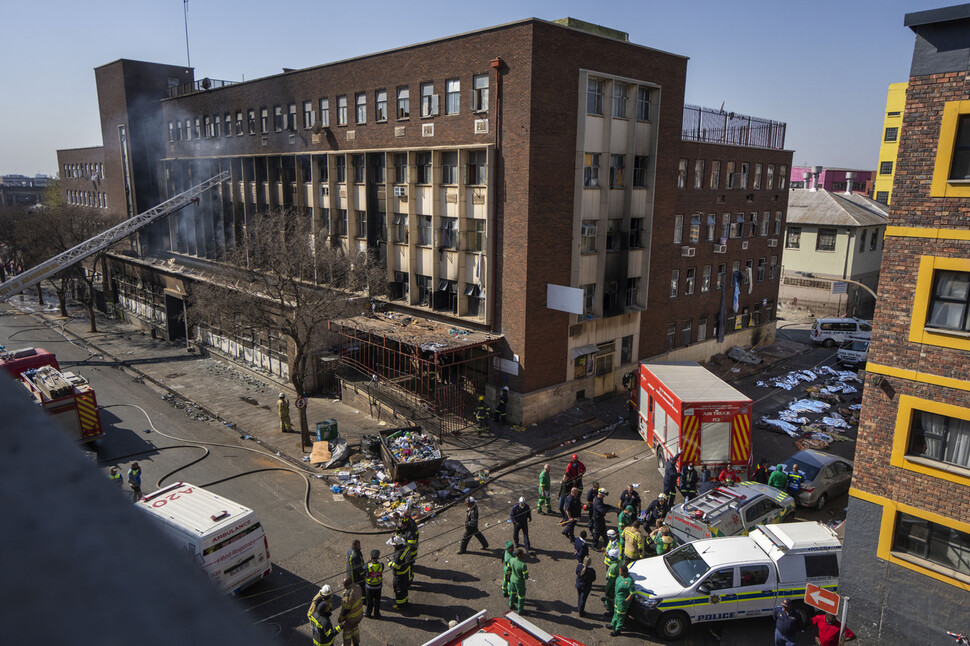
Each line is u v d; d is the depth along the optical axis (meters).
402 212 33.78
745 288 44.47
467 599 17.33
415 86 31.84
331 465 25.19
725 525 19.06
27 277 40.62
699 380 25.88
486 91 28.61
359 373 34.06
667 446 24.34
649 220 33.69
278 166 42.06
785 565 16.42
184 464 25.64
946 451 15.06
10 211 63.69
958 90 14.07
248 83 43.56
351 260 33.31
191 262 50.31
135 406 32.66
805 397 35.62
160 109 56.59
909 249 15.03
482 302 30.83
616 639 15.87
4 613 0.61
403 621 16.42
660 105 32.78
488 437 28.39
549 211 28.80
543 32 26.75
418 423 28.08
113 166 60.28
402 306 34.53
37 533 0.70
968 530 14.59
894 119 63.78
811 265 56.47
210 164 49.44
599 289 31.91
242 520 17.03
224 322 38.62
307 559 19.16
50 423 0.88
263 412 31.48
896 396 15.45
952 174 14.44
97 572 0.70
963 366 14.53
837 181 100.00
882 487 15.81
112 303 55.97
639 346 35.44
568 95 28.38
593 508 20.00
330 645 14.14
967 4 13.50
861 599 16.23
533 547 19.97
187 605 0.73
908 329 15.18
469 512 19.36
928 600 15.21
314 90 38.12
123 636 0.63
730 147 40.62
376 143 34.62
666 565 16.91
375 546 19.92
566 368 31.25
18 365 28.77
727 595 16.05
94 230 52.75
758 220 44.59
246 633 0.75
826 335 47.34
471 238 30.95
